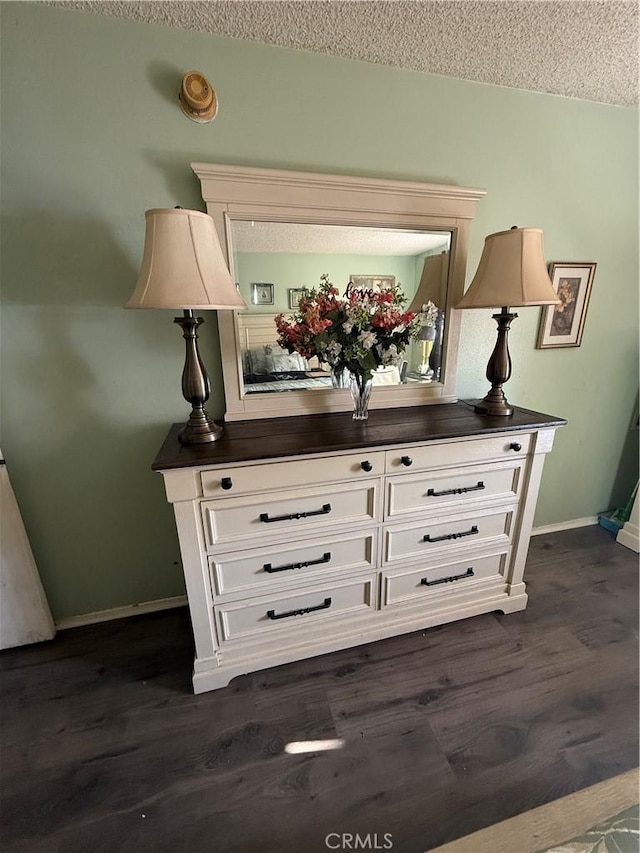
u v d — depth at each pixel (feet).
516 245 4.45
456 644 4.94
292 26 3.87
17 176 3.86
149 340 4.63
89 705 4.20
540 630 5.17
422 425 4.64
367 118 4.57
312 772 3.53
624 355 6.86
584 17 3.79
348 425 4.69
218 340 4.76
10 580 4.70
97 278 4.29
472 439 4.53
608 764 3.57
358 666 4.64
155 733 3.90
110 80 3.84
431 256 5.15
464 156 5.03
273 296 4.70
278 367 4.95
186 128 4.12
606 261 6.16
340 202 4.58
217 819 3.21
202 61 3.99
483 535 5.05
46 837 3.11
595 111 5.43
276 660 4.57
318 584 4.51
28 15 3.55
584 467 7.38
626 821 2.63
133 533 5.26
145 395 4.80
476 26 3.91
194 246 3.47
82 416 4.66
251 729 3.92
